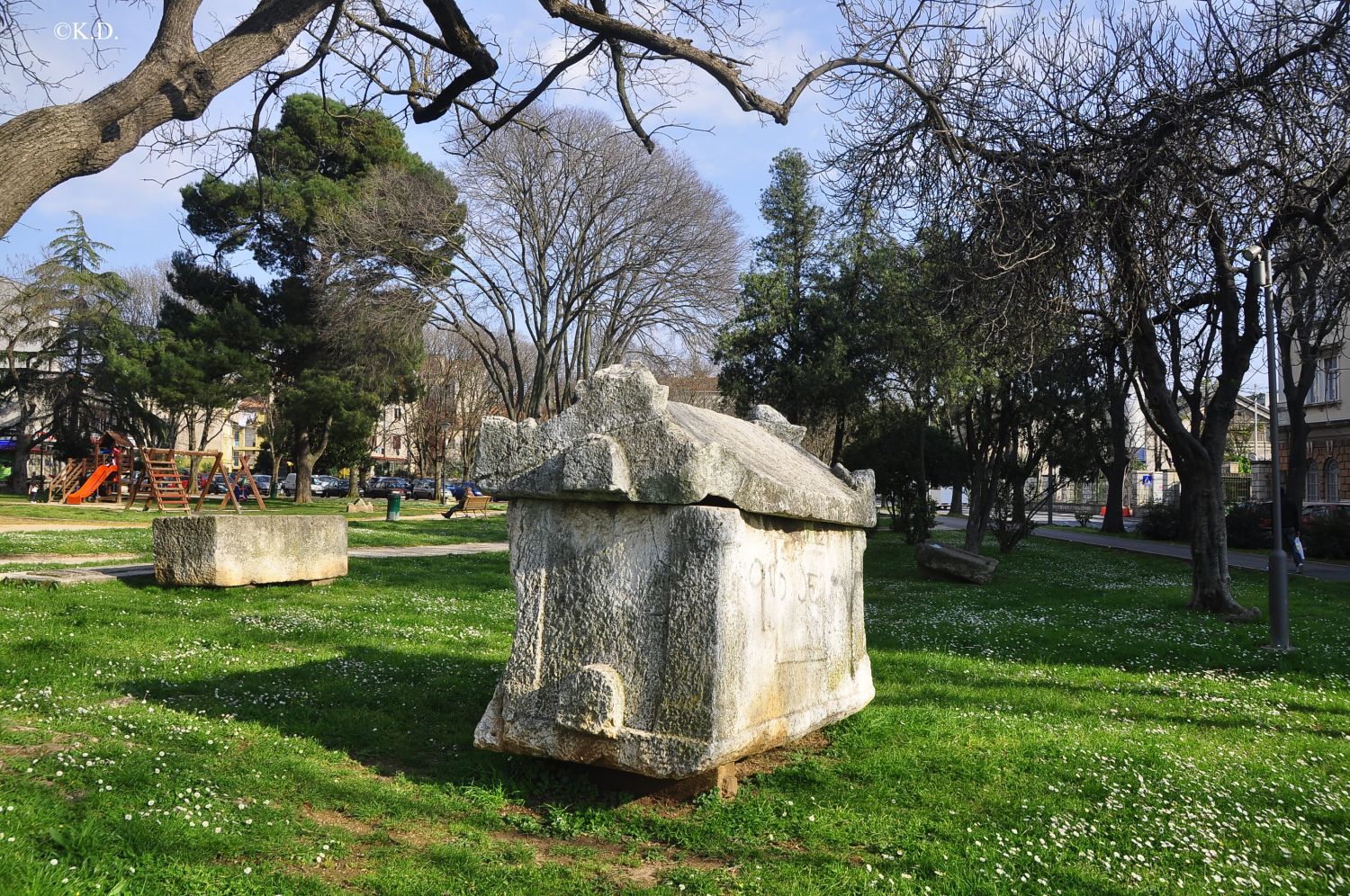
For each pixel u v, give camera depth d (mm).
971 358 18891
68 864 3803
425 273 33906
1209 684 9258
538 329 35906
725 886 4164
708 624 4758
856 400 27453
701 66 8594
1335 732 7469
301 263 39188
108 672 7414
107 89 6473
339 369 40500
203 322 38188
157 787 4766
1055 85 12273
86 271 41750
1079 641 11688
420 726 6508
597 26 8398
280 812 4668
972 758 6109
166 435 45531
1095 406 23234
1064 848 4719
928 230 12656
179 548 12352
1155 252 11648
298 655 8562
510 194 32719
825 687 6141
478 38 8820
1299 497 24781
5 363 44344
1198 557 14820
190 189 37469
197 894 3699
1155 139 11305
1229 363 14445
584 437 5137
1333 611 15477
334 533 14328
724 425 6211
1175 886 4297
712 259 34031
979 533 23047
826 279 28344
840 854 4570
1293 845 4898
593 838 4730
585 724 4840
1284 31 11617
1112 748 6516
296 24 7434
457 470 76438
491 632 10625
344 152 38188
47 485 44094
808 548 5988
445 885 4016
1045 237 11148
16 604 10469
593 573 5105
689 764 4660
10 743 5383
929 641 11438
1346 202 12094
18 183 6004
